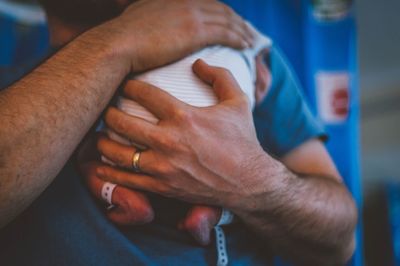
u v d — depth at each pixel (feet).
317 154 3.48
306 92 5.34
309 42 5.37
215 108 2.47
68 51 2.53
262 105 3.42
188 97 2.57
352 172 5.22
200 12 2.85
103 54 2.48
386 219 17.92
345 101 5.32
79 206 2.57
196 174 2.38
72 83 2.37
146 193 2.61
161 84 2.58
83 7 3.11
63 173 2.67
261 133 3.41
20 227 2.54
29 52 5.98
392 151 17.74
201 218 2.49
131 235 2.59
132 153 2.41
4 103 2.22
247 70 2.98
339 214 2.98
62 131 2.28
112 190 2.49
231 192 2.47
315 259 3.07
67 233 2.50
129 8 2.85
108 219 2.57
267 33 5.29
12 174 2.11
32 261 2.46
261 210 2.61
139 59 2.58
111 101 2.63
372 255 17.62
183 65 2.67
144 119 2.42
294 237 2.85
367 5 10.15
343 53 5.33
